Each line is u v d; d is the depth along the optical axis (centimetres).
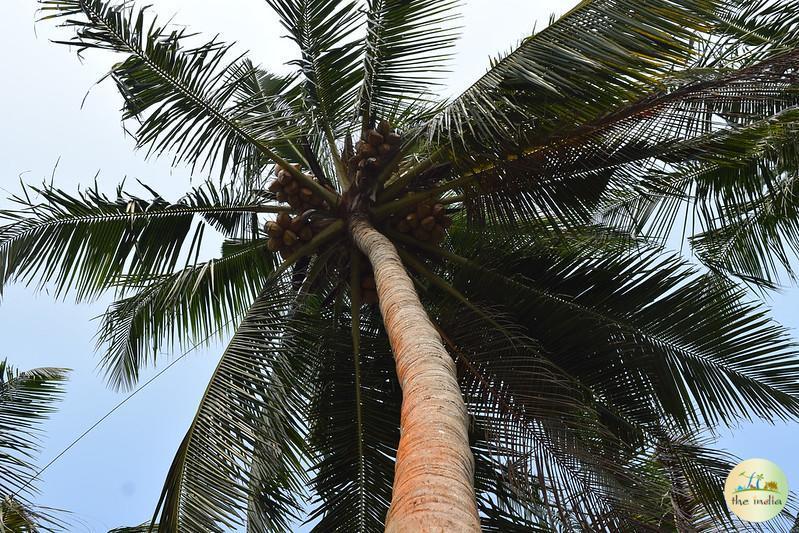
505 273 757
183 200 754
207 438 552
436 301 754
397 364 412
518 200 697
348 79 764
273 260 815
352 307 719
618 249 800
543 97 604
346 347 721
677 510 608
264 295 708
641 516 554
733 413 686
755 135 642
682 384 704
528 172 675
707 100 590
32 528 584
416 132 658
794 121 644
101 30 636
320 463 642
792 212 783
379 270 580
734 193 784
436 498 257
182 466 531
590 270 744
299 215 743
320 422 676
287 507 599
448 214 796
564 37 593
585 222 704
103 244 740
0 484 739
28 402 881
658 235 807
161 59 661
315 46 753
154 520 508
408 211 736
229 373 611
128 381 781
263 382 612
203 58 676
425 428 313
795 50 534
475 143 636
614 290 732
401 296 507
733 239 834
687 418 696
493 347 695
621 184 687
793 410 665
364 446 661
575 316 724
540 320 730
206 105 684
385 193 736
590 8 592
